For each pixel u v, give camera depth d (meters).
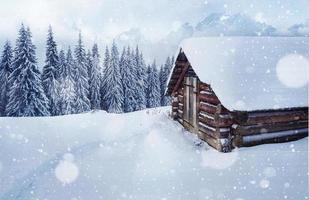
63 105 41.31
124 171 9.81
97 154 11.45
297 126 11.97
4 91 39.81
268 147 11.16
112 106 47.75
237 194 8.02
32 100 35.31
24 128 13.62
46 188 8.43
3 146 10.77
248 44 13.71
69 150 11.79
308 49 13.98
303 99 11.45
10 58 40.62
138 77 55.69
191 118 14.44
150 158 10.99
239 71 12.05
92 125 15.94
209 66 12.07
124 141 13.12
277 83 11.83
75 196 8.09
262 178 8.81
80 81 43.97
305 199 7.60
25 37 36.19
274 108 10.86
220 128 11.30
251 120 11.19
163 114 18.39
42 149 11.41
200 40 13.57
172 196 8.08
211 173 9.43
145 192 8.35
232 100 10.82
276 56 13.20
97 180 9.10
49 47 41.53
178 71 15.30
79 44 45.19
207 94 12.59
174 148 12.05
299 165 9.52
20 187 8.23
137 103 53.56
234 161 10.16
